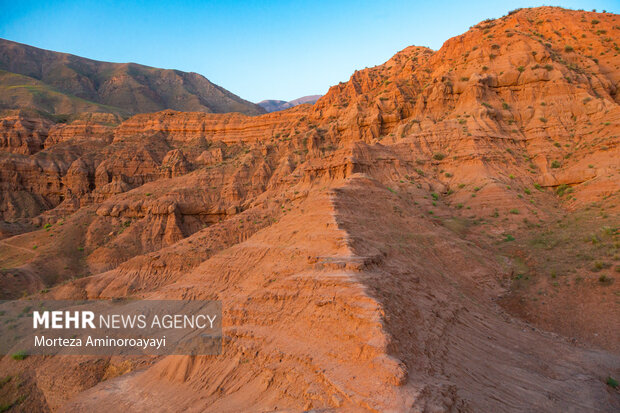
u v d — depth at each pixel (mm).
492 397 21703
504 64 78188
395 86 94562
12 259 79938
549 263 42125
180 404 25578
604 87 73875
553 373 26156
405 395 17719
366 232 36031
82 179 110500
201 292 40906
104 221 92125
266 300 29266
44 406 35969
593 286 35469
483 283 41156
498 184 60125
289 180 86688
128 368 35719
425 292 30688
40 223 100062
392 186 60469
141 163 113000
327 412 18219
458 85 80688
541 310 35781
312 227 36344
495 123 71062
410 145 72750
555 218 52500
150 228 87125
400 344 21047
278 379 22703
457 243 45875
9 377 39156
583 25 85688
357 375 19578
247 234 68625
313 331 24141
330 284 25953
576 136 66062
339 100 111875
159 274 60125
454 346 25672
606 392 24156
